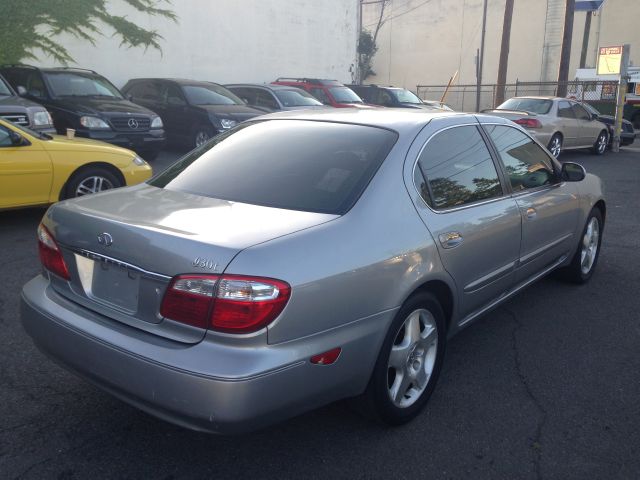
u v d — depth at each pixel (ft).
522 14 116.57
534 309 16.20
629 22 106.32
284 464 9.50
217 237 8.36
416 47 132.46
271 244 8.31
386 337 9.63
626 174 42.09
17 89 39.17
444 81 129.59
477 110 94.79
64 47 52.06
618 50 59.26
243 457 9.66
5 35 48.80
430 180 11.10
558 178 15.72
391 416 10.22
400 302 9.68
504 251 12.81
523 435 10.45
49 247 10.07
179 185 11.12
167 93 46.60
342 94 57.57
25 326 10.13
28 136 21.62
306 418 10.74
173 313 8.22
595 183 17.85
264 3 66.85
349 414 10.89
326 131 11.66
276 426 10.48
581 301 16.83
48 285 10.26
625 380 12.50
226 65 64.54
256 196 10.17
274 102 49.73
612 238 23.76
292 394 8.29
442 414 11.04
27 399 11.05
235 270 7.92
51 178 21.89
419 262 10.08
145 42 57.36
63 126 36.45
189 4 60.29
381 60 138.21
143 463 9.43
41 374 11.94
